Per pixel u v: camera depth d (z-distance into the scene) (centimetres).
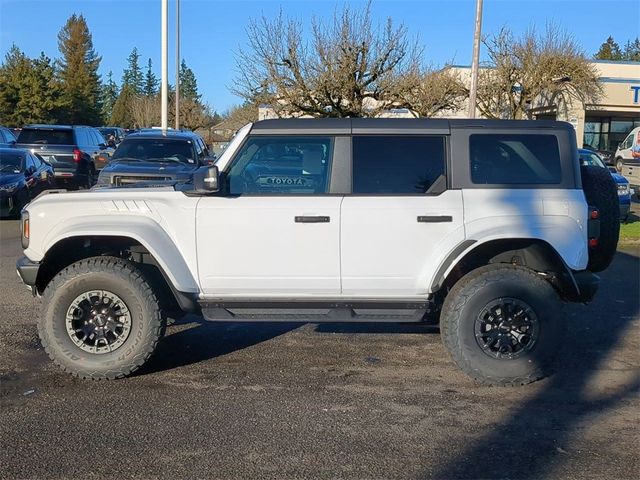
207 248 542
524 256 570
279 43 2155
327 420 467
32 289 570
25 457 407
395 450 421
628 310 783
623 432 452
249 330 693
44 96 5581
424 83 2353
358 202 539
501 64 3400
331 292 547
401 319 556
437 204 538
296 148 549
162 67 2309
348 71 2125
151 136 1440
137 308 538
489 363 533
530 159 550
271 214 539
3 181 1461
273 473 390
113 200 548
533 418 475
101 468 394
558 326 535
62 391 519
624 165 2138
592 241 558
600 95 3619
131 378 550
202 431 447
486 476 389
